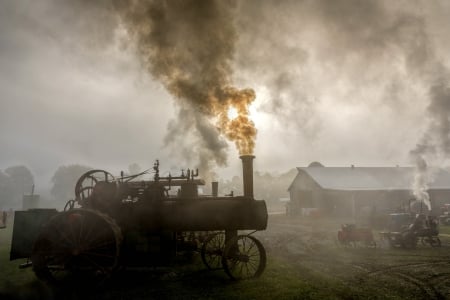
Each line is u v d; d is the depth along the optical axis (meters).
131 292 7.11
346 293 6.79
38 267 7.47
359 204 27.14
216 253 8.66
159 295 6.86
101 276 7.80
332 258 10.72
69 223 7.66
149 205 8.42
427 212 23.12
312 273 8.56
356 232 12.67
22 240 7.93
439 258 10.52
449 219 19.94
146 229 8.30
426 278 7.99
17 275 8.70
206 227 8.42
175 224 8.37
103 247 7.82
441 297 6.52
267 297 6.57
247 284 7.52
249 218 8.43
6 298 6.86
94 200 8.30
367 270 8.91
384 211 20.83
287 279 7.93
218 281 7.84
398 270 8.87
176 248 8.80
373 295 6.66
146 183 9.07
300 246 13.38
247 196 8.73
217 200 8.63
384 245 13.48
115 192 8.30
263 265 8.20
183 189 9.52
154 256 8.17
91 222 7.84
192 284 7.61
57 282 7.56
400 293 6.79
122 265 8.12
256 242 8.29
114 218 8.27
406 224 16.06
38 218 8.06
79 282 7.59
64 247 7.61
